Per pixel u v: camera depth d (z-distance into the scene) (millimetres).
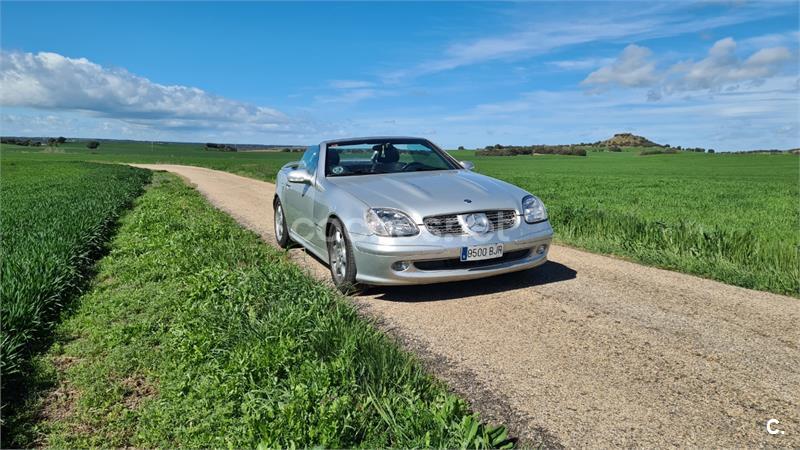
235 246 7227
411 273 4918
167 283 5664
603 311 4684
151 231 8820
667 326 4281
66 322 4711
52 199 13930
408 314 4742
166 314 4730
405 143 6984
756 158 91188
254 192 18391
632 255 6984
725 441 2689
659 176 42062
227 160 74875
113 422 3119
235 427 2889
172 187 21188
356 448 2545
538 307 4836
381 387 3059
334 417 2670
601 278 5840
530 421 2920
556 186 27922
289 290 4781
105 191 16281
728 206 16219
